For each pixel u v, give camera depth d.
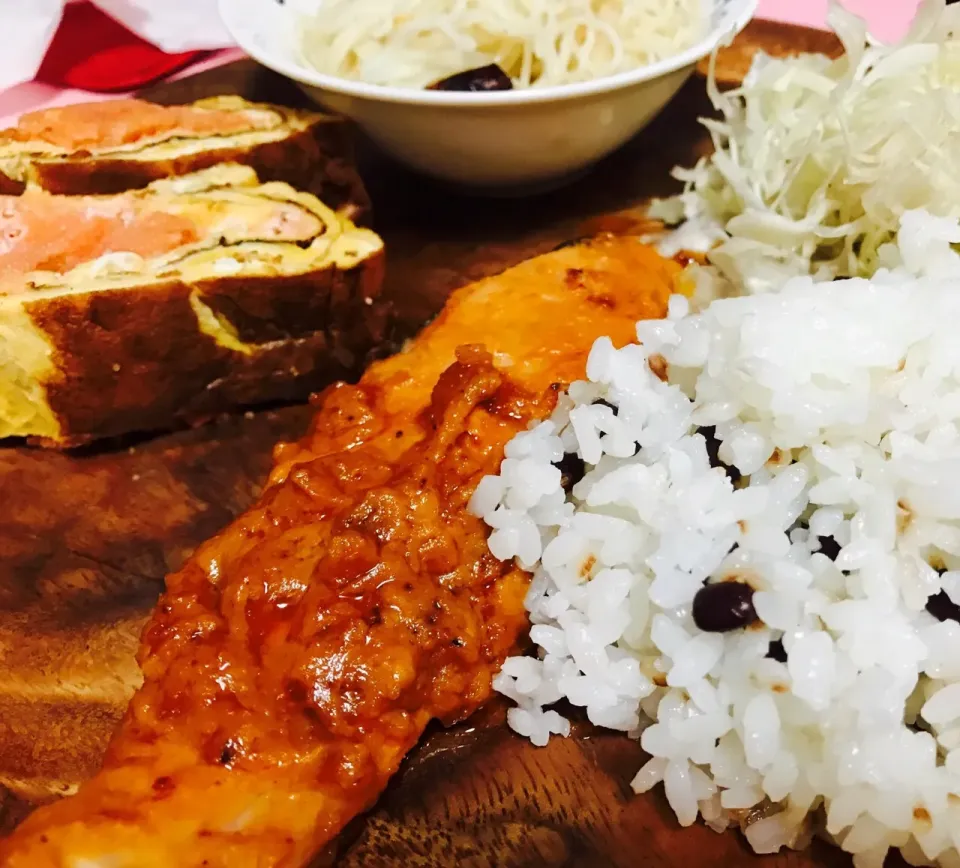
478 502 0.14
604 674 0.13
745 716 0.12
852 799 0.11
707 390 0.14
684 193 0.21
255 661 0.12
